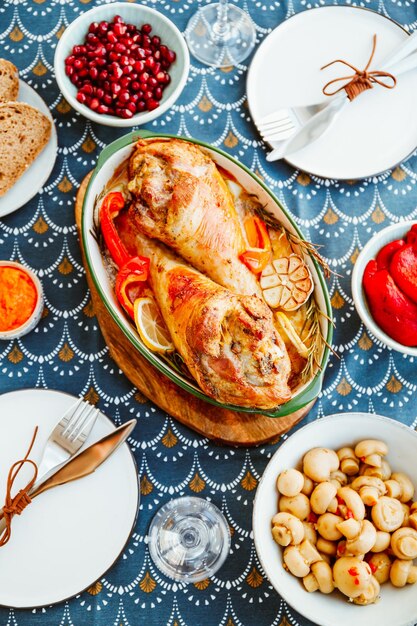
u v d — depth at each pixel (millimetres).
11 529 884
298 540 836
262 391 812
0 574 876
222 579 892
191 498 905
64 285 934
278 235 897
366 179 976
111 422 892
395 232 918
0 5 973
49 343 924
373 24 984
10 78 915
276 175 968
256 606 889
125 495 889
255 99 965
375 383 941
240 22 991
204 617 884
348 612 838
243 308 808
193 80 976
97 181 866
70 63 917
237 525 904
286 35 978
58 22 974
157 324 874
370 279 905
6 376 917
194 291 823
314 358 867
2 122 886
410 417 938
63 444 882
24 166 918
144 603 884
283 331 866
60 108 958
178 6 989
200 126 969
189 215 829
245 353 806
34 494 867
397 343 896
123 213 892
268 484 846
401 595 844
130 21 938
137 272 867
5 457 892
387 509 846
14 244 938
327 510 847
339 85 971
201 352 805
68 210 945
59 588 875
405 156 967
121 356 908
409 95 982
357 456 877
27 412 897
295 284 868
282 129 953
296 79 972
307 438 867
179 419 904
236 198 900
